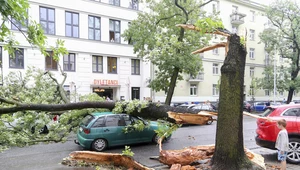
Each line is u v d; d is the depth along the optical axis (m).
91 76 21.28
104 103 5.13
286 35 24.95
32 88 7.27
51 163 7.15
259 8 33.84
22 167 6.79
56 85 7.71
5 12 3.34
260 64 34.06
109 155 5.72
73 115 6.09
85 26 21.09
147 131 9.35
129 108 5.06
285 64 33.97
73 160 5.90
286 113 7.00
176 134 11.98
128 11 23.28
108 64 22.42
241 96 4.54
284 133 5.58
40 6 18.97
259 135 7.27
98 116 8.84
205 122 5.08
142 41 14.88
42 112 5.36
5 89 7.83
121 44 22.88
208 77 29.50
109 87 22.39
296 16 23.08
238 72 4.49
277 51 27.50
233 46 4.55
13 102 4.47
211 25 4.61
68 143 10.04
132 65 23.81
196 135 11.74
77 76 20.55
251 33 33.59
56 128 5.55
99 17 21.94
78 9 20.70
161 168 6.22
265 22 34.59
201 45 14.64
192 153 5.66
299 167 6.32
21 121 5.20
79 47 20.66
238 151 4.50
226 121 4.50
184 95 27.48
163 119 5.30
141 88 24.02
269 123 6.98
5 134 4.92
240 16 31.14
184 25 4.79
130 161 5.53
